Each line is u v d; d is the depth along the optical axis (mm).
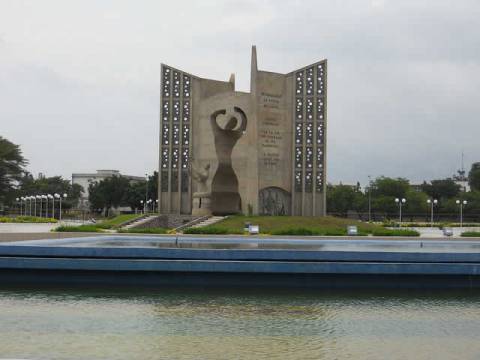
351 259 22062
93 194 117688
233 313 17078
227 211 52125
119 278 21969
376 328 15367
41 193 127500
